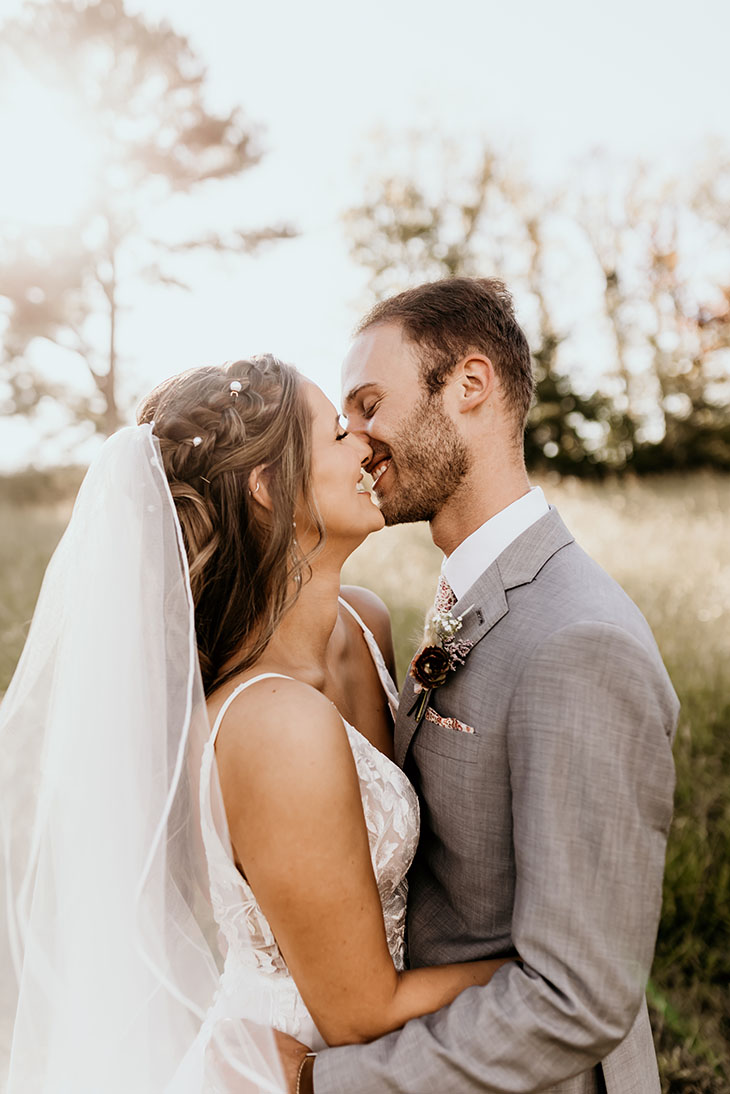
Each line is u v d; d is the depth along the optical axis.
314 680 1.49
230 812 1.27
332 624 1.56
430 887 1.55
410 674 1.55
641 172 20.31
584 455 17.12
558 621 1.29
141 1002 1.27
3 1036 1.35
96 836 1.30
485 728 1.36
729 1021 2.55
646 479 16.16
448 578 1.59
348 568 6.65
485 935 1.40
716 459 17.11
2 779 1.43
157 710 1.33
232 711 1.29
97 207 16.73
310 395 1.51
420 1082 1.16
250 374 1.49
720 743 3.88
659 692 1.24
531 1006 1.16
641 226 20.34
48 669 1.47
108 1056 1.26
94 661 1.34
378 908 1.26
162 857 1.29
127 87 16.08
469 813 1.39
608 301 20.72
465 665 1.43
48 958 1.33
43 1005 1.32
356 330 1.71
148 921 1.27
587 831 1.18
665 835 1.26
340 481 1.49
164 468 1.45
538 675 1.25
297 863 1.20
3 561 7.41
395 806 1.46
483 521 1.57
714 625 5.16
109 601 1.36
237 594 1.44
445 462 1.57
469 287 1.63
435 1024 1.21
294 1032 1.38
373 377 1.61
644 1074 1.41
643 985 1.20
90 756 1.32
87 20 15.36
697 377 19.02
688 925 2.77
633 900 1.19
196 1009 1.28
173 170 16.72
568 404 17.39
